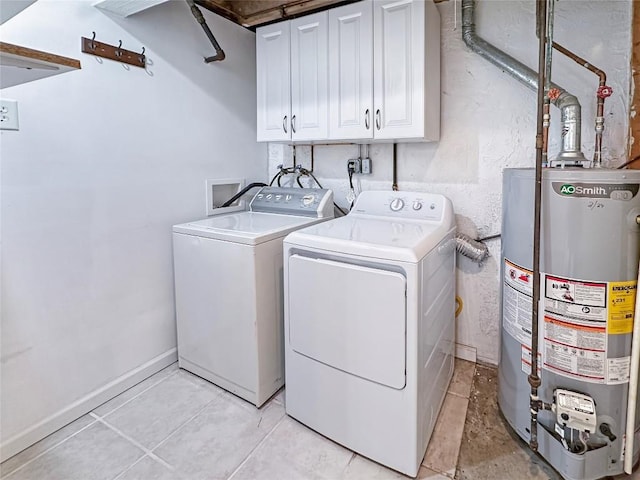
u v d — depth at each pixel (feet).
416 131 6.20
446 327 6.25
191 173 7.62
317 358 5.45
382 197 7.09
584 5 5.80
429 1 6.14
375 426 5.00
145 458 5.16
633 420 4.50
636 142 5.52
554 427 4.76
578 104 4.98
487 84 6.70
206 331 6.76
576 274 4.40
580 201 4.28
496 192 6.86
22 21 5.05
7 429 5.18
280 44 7.48
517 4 6.28
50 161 5.45
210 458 5.16
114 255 6.37
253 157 9.22
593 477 4.58
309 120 7.28
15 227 5.14
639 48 5.44
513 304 5.16
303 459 5.15
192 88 7.54
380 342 4.79
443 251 5.85
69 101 5.61
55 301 5.63
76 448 5.33
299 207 7.86
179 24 7.20
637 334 4.33
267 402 6.37
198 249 6.63
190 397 6.49
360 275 4.85
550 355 4.71
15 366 5.23
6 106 4.93
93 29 5.84
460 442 5.36
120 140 6.33
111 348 6.42
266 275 6.14
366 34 6.45
